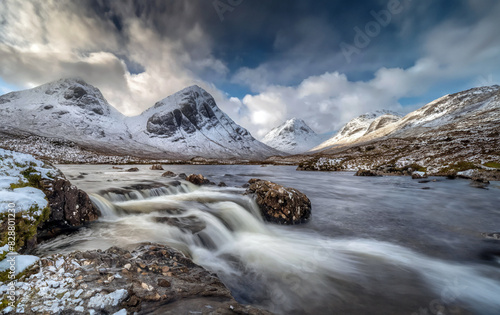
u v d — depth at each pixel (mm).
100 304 3600
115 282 4293
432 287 6258
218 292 4766
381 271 7180
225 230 10469
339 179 39469
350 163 66750
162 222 10172
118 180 22594
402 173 44188
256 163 147375
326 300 5602
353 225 12484
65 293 3789
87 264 4812
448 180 31844
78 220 9414
